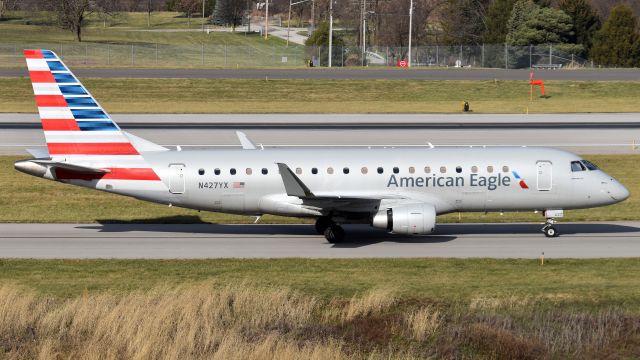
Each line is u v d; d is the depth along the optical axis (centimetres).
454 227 19575
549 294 13275
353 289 13600
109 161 17825
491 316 12119
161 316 11569
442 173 17700
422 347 11188
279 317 12156
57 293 13312
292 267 15288
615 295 13212
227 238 18262
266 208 17888
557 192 17838
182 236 18525
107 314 11862
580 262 15662
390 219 17025
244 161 17862
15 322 11806
